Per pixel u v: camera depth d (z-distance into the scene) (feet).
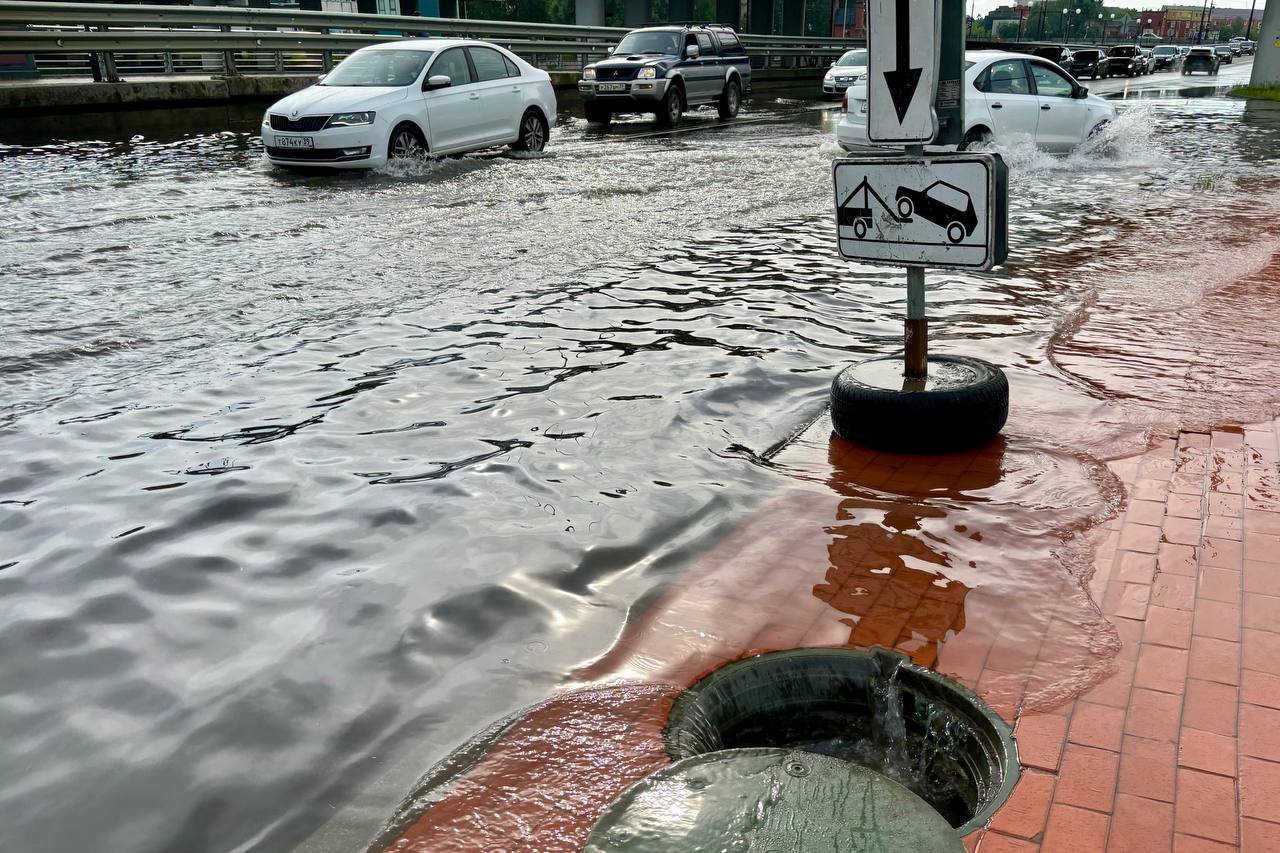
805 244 28.30
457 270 24.66
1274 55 107.86
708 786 6.70
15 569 10.85
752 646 9.23
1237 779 7.31
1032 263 25.77
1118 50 189.47
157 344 18.63
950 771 8.31
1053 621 9.50
